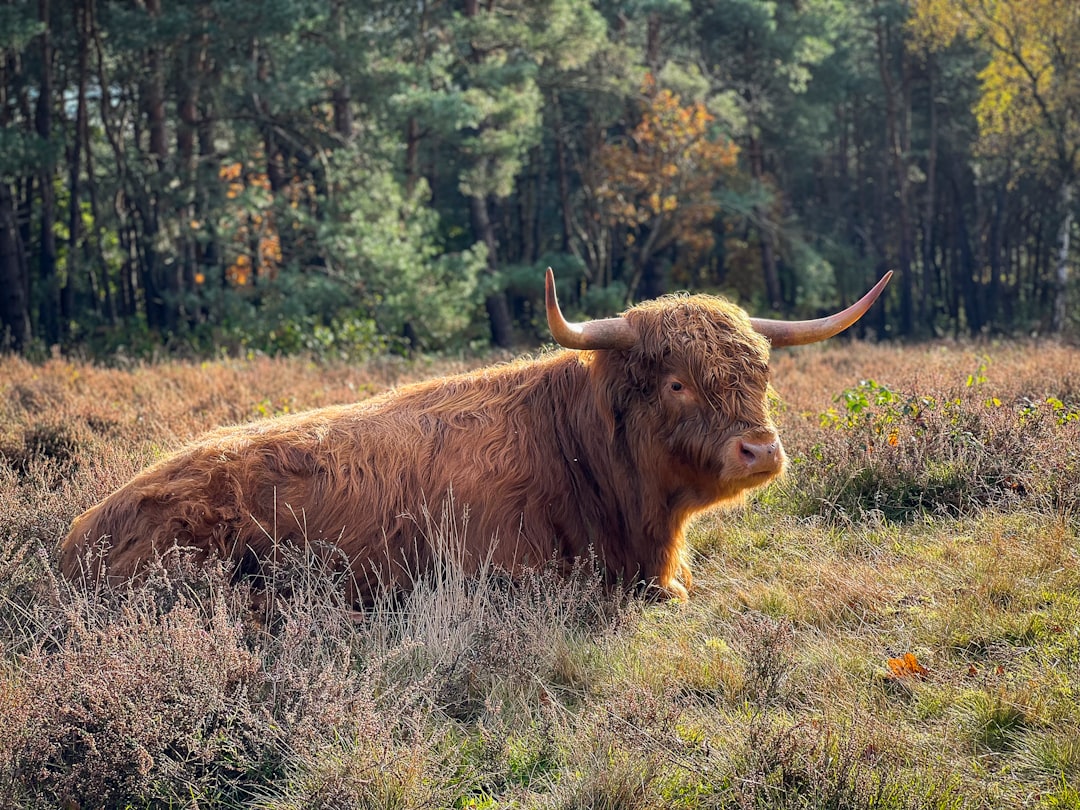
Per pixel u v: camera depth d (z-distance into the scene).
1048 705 3.57
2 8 18.41
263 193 22.69
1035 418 6.57
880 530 5.68
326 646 4.35
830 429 7.05
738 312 5.11
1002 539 5.07
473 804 3.37
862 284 42.94
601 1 34.16
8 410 8.91
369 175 23.03
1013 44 29.66
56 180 32.62
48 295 24.69
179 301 22.28
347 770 3.33
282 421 5.47
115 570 4.75
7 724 3.45
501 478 5.18
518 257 42.72
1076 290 41.84
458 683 4.14
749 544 5.71
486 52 27.83
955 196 44.56
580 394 5.37
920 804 3.08
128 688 3.54
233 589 4.66
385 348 19.42
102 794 3.35
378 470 5.14
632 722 3.58
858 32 41.78
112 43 22.73
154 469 5.10
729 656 4.22
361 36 23.17
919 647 4.16
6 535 5.43
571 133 39.31
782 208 40.88
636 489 5.21
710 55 37.62
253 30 21.64
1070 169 30.25
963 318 47.03
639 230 37.81
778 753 3.30
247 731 3.61
